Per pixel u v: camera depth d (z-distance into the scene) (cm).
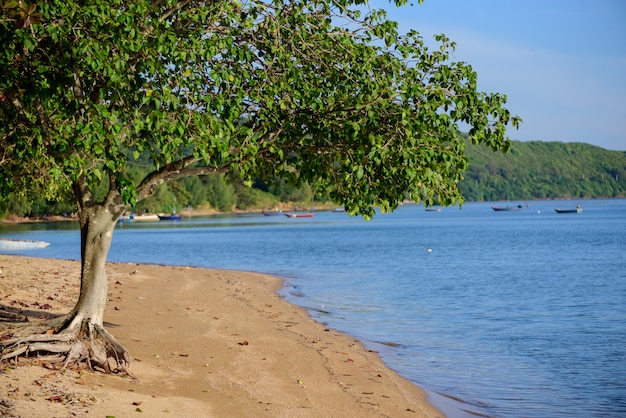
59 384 1118
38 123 1252
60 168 1190
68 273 3039
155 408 1101
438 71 1234
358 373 1617
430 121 1216
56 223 13188
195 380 1360
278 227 12275
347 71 1290
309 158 1301
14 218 13762
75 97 1175
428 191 1220
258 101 1247
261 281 3634
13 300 2028
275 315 2420
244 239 8338
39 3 1034
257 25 1310
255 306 2627
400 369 1694
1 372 1114
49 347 1211
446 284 3600
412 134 1171
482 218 17538
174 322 2059
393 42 1307
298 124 1270
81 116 1133
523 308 2728
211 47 1162
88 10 1045
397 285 3553
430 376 1633
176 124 1099
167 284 3169
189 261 5188
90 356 1254
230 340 1855
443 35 1266
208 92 1245
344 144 1259
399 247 6806
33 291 2306
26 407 966
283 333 2055
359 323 2355
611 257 5419
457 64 1255
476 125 1213
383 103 1180
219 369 1488
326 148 1277
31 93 1178
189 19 1270
